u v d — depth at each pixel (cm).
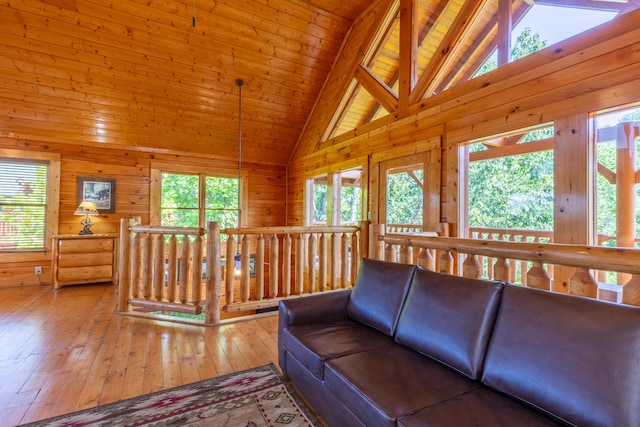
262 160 652
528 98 263
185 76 456
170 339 273
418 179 368
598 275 358
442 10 359
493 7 308
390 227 411
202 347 257
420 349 163
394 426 111
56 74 409
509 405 118
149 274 327
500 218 560
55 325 305
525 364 121
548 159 510
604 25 220
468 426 105
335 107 503
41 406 179
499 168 562
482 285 154
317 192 593
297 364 188
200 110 510
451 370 146
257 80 493
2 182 464
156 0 371
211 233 304
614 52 214
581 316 115
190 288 501
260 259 324
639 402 94
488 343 138
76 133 484
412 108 375
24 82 407
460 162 322
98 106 459
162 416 170
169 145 550
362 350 168
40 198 486
